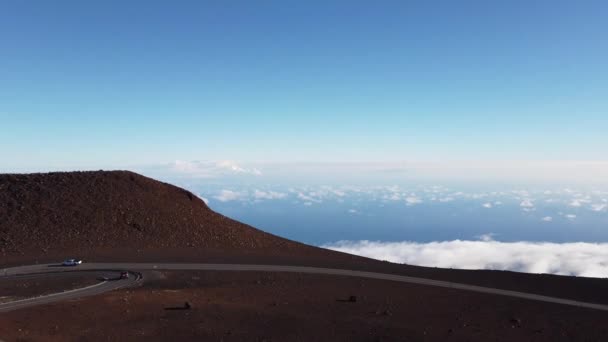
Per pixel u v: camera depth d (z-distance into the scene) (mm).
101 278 55438
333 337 36781
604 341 38562
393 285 56312
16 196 81750
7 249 68125
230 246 80875
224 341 35250
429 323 41250
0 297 44594
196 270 61469
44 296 45312
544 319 44031
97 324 36969
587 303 50969
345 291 52406
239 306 44000
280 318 40719
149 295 46281
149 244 76250
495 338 38062
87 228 77375
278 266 66312
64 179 89250
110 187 89500
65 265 61375
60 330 34906
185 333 36250
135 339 34531
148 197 90625
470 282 59500
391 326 39562
